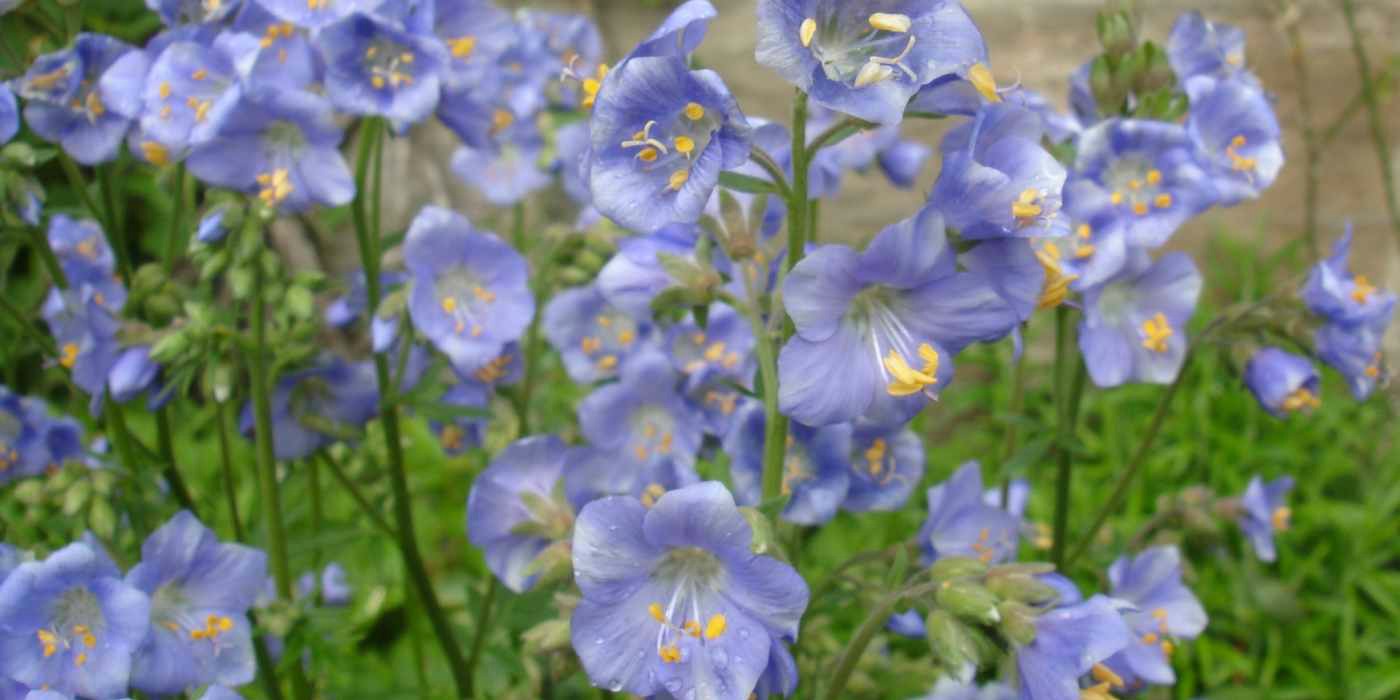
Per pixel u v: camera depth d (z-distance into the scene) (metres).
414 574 0.34
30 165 0.29
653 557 0.23
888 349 0.23
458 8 0.30
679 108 0.22
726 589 0.23
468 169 0.42
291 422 0.32
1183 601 0.32
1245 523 0.34
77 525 0.29
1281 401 0.30
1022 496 0.37
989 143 0.23
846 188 0.59
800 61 0.22
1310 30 0.58
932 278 0.23
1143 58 0.29
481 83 0.31
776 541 0.26
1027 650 0.23
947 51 0.22
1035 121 0.23
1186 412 0.51
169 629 0.27
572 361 0.34
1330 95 0.59
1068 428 0.31
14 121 0.28
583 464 0.30
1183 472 0.50
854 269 0.22
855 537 0.43
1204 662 0.43
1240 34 0.31
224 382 0.29
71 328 0.31
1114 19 0.29
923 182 0.57
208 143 0.28
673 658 0.23
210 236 0.28
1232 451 0.50
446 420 0.32
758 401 0.28
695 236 0.27
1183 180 0.28
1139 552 0.33
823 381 0.23
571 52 0.43
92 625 0.25
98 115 0.30
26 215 0.30
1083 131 0.29
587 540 0.23
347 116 0.29
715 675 0.23
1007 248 0.23
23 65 0.30
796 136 0.23
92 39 0.29
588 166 0.23
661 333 0.33
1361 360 0.30
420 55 0.28
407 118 0.28
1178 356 0.30
